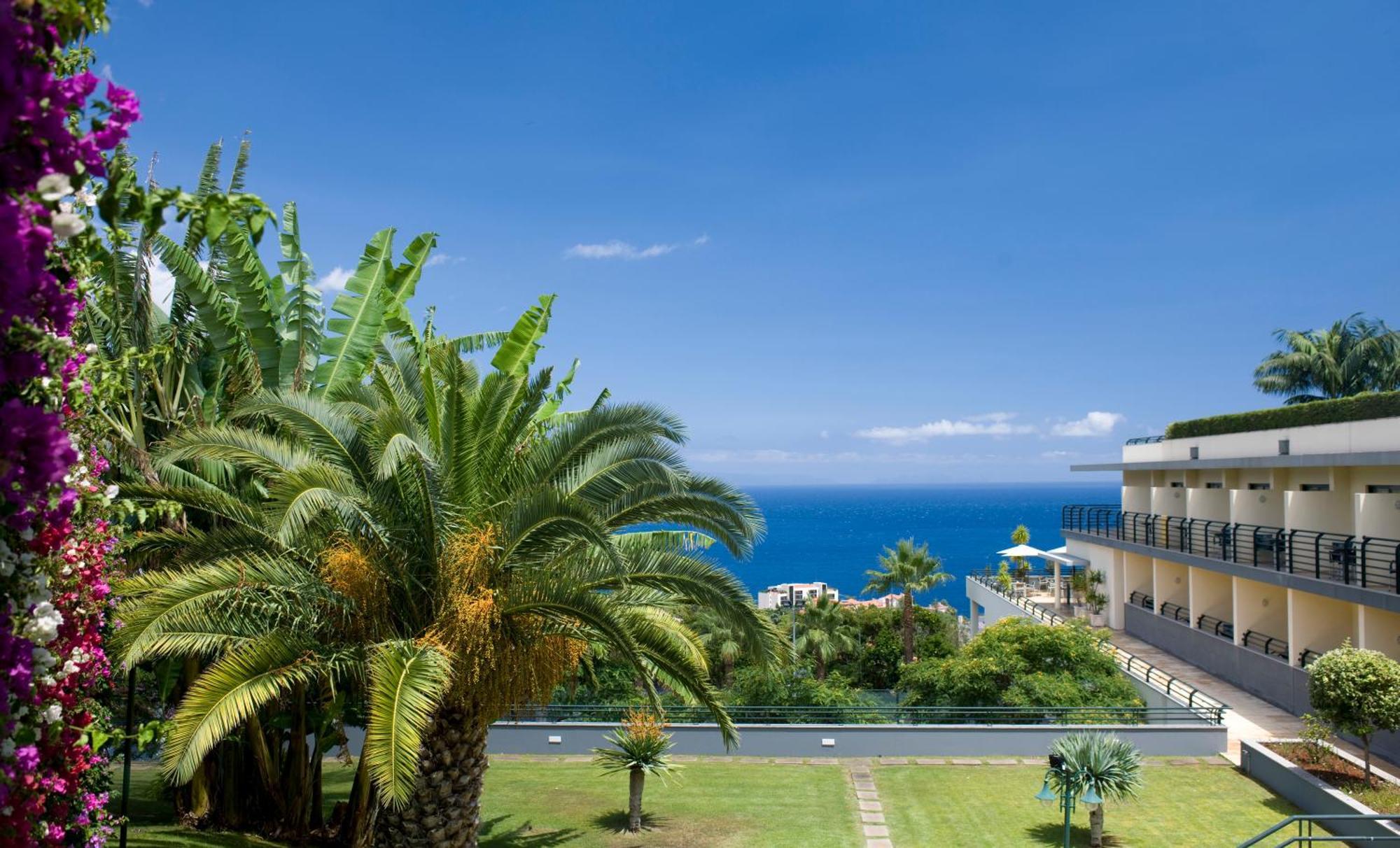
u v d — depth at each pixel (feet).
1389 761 54.24
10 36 8.34
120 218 9.68
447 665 29.71
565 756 65.62
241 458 31.32
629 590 35.78
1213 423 91.81
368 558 32.17
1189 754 60.95
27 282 8.54
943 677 71.67
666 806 53.67
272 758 45.65
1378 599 55.36
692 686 35.45
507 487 35.47
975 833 48.37
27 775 12.19
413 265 49.08
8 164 8.84
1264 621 76.07
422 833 34.78
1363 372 133.18
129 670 27.17
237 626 30.96
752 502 34.32
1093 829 46.03
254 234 10.18
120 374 17.22
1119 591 105.91
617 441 34.65
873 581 126.11
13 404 8.70
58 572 16.06
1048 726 63.82
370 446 33.09
